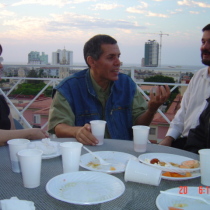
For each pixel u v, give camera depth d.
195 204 0.84
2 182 0.99
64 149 1.05
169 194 0.85
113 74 1.92
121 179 1.04
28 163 0.92
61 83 1.99
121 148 1.47
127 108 2.06
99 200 0.83
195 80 2.33
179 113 2.38
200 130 1.95
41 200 0.85
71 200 0.81
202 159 1.00
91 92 1.95
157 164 1.13
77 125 1.97
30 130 1.58
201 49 2.22
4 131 1.53
